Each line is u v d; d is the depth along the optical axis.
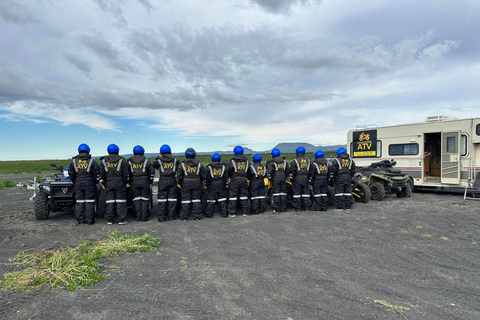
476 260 5.18
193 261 5.12
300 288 4.11
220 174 8.78
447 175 12.05
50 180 8.95
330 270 4.74
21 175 34.19
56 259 4.83
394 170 11.77
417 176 12.97
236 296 3.87
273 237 6.58
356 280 4.38
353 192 11.13
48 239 6.58
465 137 11.62
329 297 3.85
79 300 3.75
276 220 8.32
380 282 4.31
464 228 7.17
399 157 13.56
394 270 4.75
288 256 5.36
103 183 8.07
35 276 4.32
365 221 7.98
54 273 4.43
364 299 3.80
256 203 9.29
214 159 8.84
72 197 8.48
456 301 3.78
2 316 3.38
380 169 11.93
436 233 6.80
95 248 5.56
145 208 8.46
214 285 4.20
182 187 8.47
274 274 4.57
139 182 8.30
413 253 5.54
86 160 7.97
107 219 8.02
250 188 9.31
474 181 11.30
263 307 3.59
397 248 5.81
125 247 5.65
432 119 12.87
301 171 9.48
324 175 9.56
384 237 6.52
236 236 6.69
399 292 4.01
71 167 7.88
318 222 7.95
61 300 3.75
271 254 5.47
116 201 8.07
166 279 4.39
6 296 3.87
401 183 11.52
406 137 13.29
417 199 11.71
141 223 8.23
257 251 5.64
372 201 11.28
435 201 11.15
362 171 12.13
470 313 3.49
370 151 14.76
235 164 8.91
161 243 6.20
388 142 13.98
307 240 6.34
